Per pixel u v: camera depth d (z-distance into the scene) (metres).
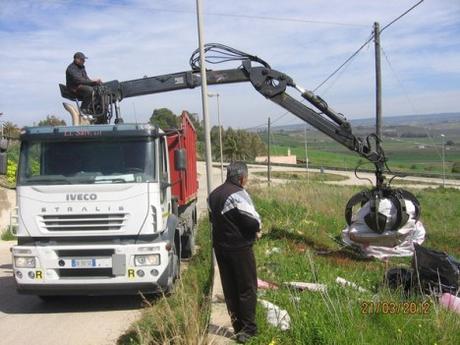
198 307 7.29
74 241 8.54
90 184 8.48
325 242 13.67
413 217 12.55
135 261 8.41
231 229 6.08
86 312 8.84
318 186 28.55
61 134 8.73
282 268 9.90
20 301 9.72
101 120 11.05
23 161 8.74
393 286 8.29
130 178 8.59
